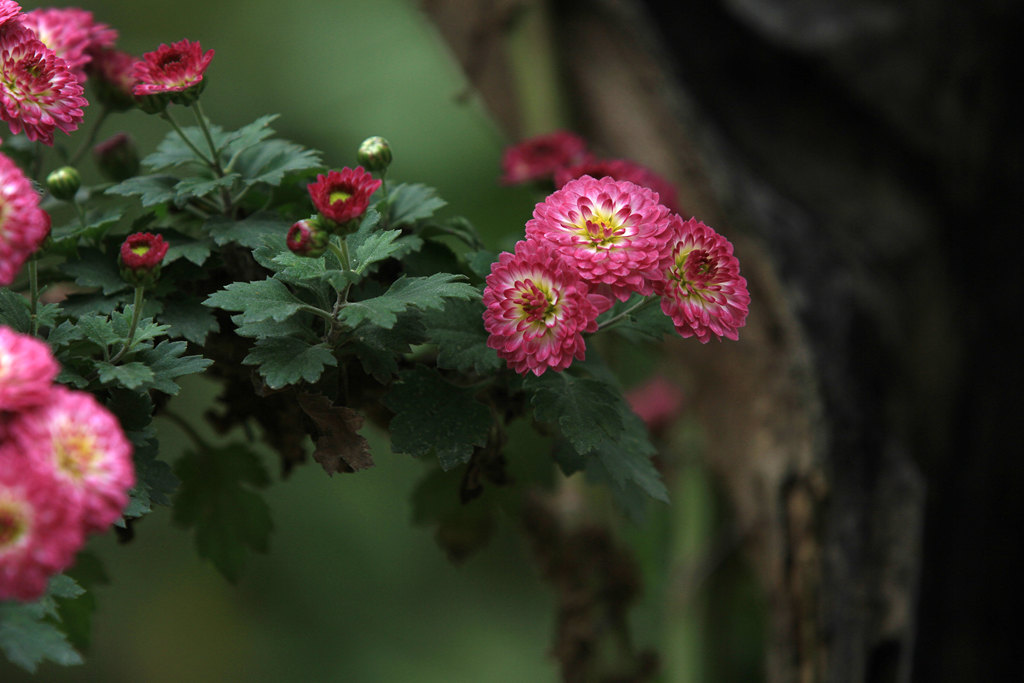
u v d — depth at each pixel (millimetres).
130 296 1211
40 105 1169
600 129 1483
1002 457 1621
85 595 1264
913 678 1621
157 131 2250
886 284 1596
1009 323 1616
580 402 1167
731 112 1652
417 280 1165
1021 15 1562
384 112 2383
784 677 1414
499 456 1249
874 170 1647
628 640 1428
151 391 1256
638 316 1203
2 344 1092
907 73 1602
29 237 1112
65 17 1244
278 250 1175
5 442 1089
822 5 1591
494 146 2285
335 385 1205
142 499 1151
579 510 1424
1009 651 1617
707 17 1630
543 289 1149
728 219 1448
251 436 1286
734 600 1958
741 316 1171
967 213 1643
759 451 1431
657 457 1713
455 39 1508
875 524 1429
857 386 1473
